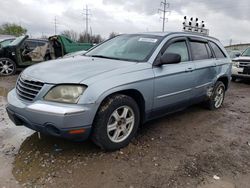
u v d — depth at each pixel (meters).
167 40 4.55
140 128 4.68
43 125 3.23
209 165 3.50
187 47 5.00
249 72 10.70
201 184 3.07
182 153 3.80
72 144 3.88
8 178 3.04
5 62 10.63
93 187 2.94
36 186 2.92
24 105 3.38
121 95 3.63
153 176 3.18
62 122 3.12
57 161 3.43
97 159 3.50
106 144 3.57
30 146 3.83
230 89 9.45
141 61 4.08
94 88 3.29
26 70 3.92
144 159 3.56
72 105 3.19
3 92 7.45
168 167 3.39
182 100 4.75
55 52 12.31
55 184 2.96
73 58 4.48
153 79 3.99
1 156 3.53
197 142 4.22
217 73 5.74
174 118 5.34
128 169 3.30
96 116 3.42
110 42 5.08
